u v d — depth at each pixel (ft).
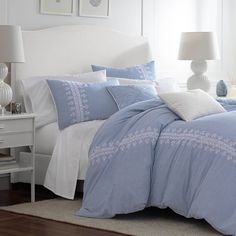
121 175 20.65
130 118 21.61
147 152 20.52
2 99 22.89
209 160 19.69
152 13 28.76
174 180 20.07
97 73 25.49
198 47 27.94
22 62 22.99
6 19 24.67
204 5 30.58
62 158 22.75
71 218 20.59
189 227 19.81
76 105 23.57
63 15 26.25
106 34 26.91
